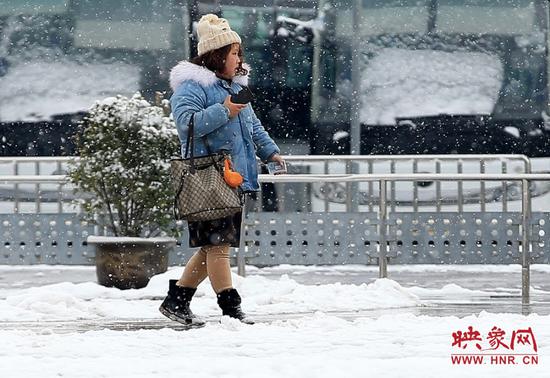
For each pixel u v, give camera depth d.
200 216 23.30
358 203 46.34
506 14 48.62
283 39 48.16
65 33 47.81
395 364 16.94
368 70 48.44
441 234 32.84
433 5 48.53
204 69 24.11
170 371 16.56
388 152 48.50
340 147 48.34
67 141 47.53
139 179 34.41
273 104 48.12
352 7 48.34
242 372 16.41
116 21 47.84
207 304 28.22
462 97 48.53
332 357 17.94
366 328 21.59
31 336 20.94
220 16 47.94
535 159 48.44
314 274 42.47
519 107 48.62
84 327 24.39
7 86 47.53
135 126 34.72
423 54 48.62
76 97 47.72
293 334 20.86
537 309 28.00
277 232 33.91
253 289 30.52
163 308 24.36
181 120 23.64
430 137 48.50
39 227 35.22
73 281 38.75
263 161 25.22
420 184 44.28
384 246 33.06
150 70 47.81
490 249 32.56
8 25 47.75
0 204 40.84
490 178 32.09
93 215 35.00
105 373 16.41
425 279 39.88
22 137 47.47
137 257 33.91
